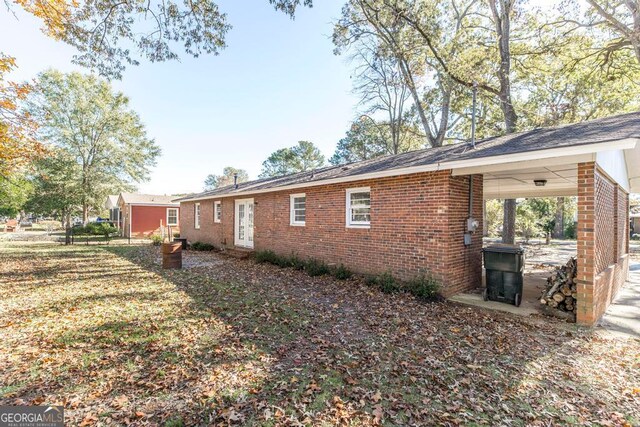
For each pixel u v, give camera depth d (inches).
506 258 230.7
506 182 333.7
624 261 323.9
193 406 111.0
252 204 521.7
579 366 142.2
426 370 136.9
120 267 407.2
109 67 320.8
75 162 1036.5
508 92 537.3
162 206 1017.5
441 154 276.1
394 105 907.4
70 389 121.6
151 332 179.6
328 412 108.4
